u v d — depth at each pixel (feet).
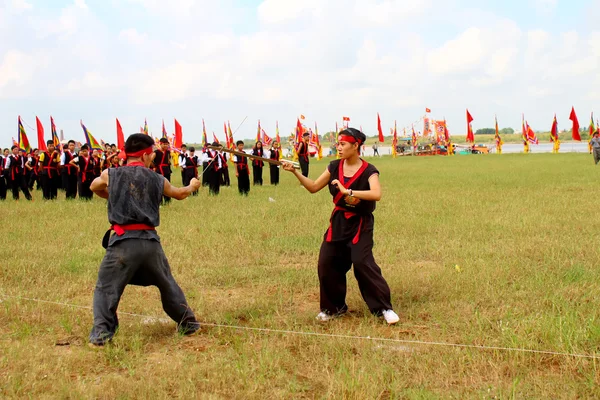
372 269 19.34
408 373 15.02
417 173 95.76
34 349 16.75
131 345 17.16
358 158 19.85
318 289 23.71
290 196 57.57
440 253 29.17
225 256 29.37
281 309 21.02
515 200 49.57
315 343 16.99
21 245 32.19
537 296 21.31
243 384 14.46
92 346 16.90
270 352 16.28
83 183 60.44
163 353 16.94
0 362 15.81
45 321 19.60
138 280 17.97
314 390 14.25
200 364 15.87
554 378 14.57
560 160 132.16
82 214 45.34
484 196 53.67
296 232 35.42
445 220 38.83
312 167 140.46
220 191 67.15
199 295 22.59
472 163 131.34
